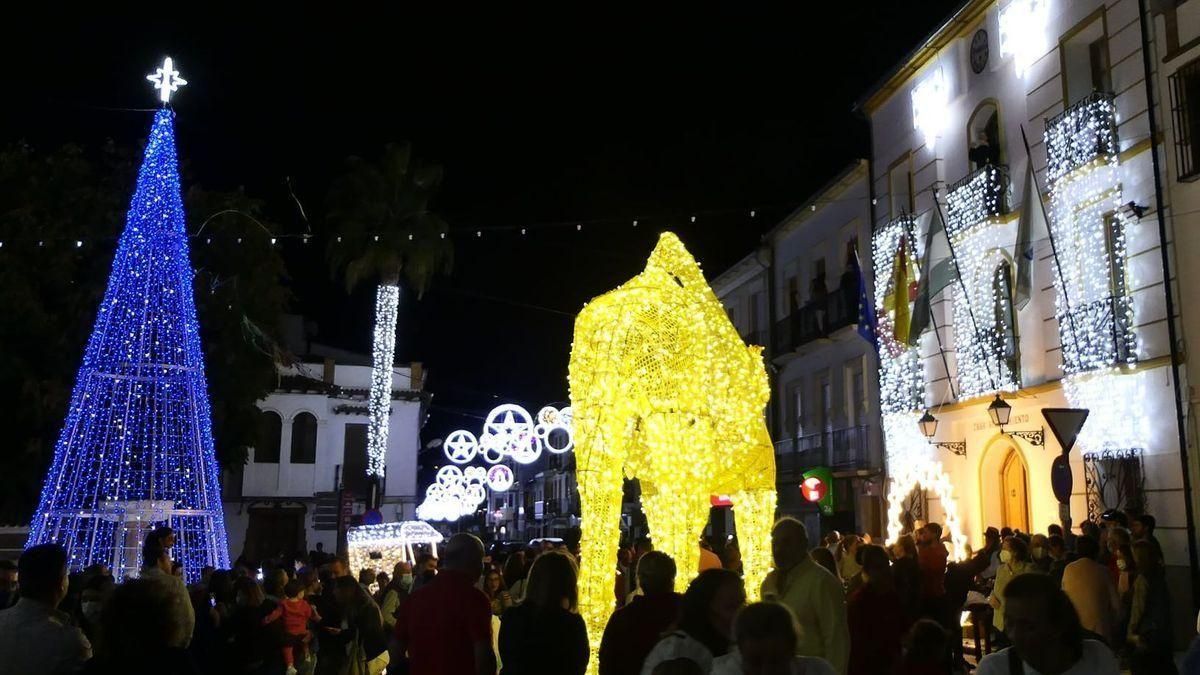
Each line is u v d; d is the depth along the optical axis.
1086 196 17.20
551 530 61.34
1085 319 16.94
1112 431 16.38
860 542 13.58
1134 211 15.88
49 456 23.36
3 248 23.19
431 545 20.47
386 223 31.52
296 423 36.84
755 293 34.09
